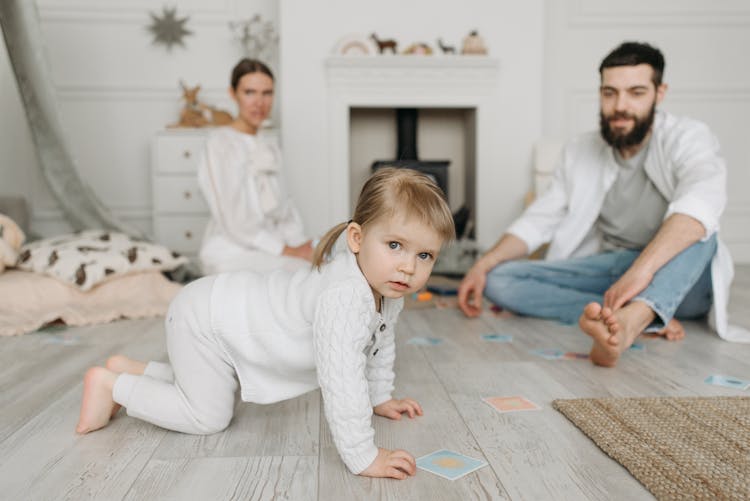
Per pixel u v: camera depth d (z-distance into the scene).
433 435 1.11
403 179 0.95
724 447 1.01
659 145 1.97
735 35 4.20
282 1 3.79
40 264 2.29
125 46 3.99
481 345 1.83
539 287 2.17
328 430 1.14
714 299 1.84
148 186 4.07
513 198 3.96
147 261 2.50
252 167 2.55
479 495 0.88
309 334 1.05
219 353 1.09
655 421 1.13
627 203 2.11
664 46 4.20
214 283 1.12
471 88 3.87
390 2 3.85
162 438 1.11
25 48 2.62
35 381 1.48
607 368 1.55
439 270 3.58
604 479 0.93
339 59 3.77
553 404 1.25
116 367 1.22
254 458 1.01
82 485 0.92
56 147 2.92
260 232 2.52
